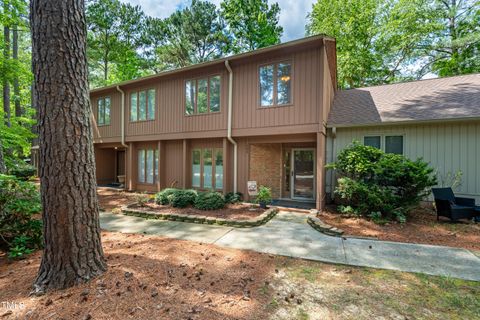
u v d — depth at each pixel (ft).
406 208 18.71
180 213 20.98
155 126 33.68
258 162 29.50
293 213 22.67
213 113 28.35
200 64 27.63
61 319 7.03
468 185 21.48
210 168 30.63
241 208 23.08
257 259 11.91
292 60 23.34
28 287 8.89
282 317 7.38
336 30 55.62
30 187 13.57
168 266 10.74
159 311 7.45
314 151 29.09
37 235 13.07
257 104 25.30
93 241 9.62
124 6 63.10
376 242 14.49
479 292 8.93
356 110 27.22
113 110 38.78
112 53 64.80
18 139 31.30
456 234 15.89
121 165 47.06
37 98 8.96
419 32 48.03
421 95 26.96
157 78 32.76
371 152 20.56
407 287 9.29
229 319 7.20
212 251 12.91
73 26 9.21
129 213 22.12
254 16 68.69
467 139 21.59
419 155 23.39
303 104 22.86
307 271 10.64
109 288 8.67
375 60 54.24
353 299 8.43
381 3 53.52
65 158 8.91
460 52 47.01
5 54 33.09
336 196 26.27
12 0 30.12
